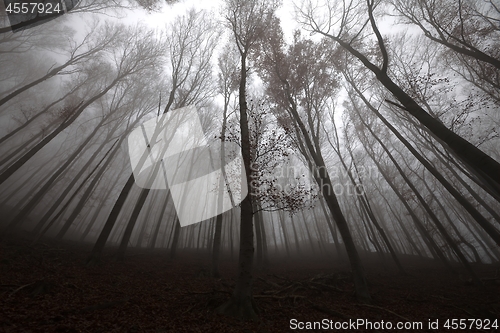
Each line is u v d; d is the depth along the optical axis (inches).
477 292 368.2
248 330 186.1
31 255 332.2
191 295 261.7
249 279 225.9
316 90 550.0
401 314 269.0
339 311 264.4
